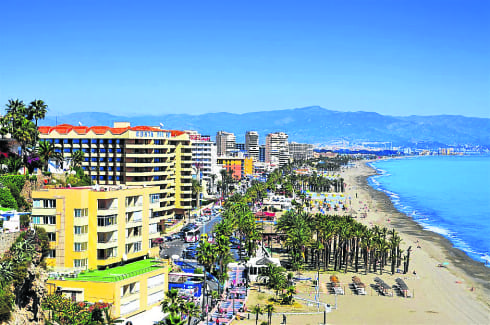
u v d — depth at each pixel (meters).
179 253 189.25
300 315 135.12
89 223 116.06
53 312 98.25
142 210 128.50
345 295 154.88
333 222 187.38
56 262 114.38
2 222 102.19
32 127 171.38
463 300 155.88
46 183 160.38
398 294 158.62
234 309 135.25
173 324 96.19
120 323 104.06
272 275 158.62
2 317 81.94
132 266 120.38
